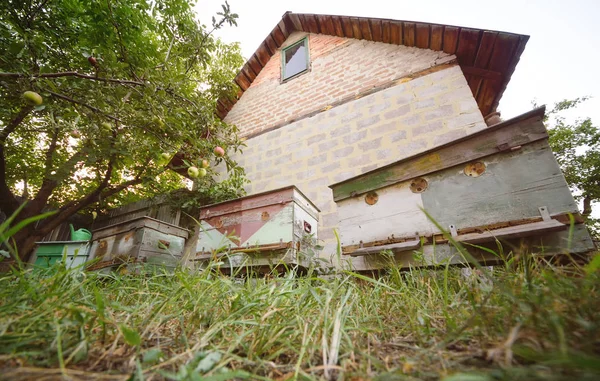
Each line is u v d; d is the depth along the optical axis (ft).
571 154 47.32
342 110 16.74
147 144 11.10
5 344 2.20
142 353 2.37
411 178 6.72
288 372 2.25
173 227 12.44
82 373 1.91
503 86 14.92
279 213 9.04
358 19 17.28
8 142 16.47
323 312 2.94
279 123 19.30
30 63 7.64
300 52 21.48
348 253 7.07
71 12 13.42
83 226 25.72
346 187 7.80
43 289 3.42
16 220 16.81
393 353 2.51
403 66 15.93
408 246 5.94
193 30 12.65
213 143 12.28
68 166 14.33
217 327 2.71
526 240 5.01
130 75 10.10
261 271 8.73
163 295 3.96
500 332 2.31
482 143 5.95
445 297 3.39
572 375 1.58
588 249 4.41
